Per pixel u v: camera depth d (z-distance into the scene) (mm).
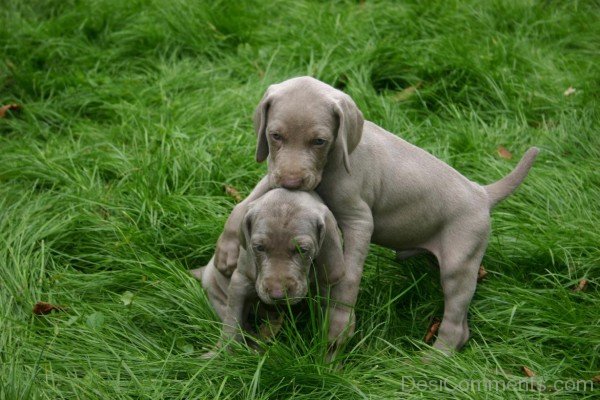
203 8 2305
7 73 2174
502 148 1974
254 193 1622
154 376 1562
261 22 2312
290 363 1538
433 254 1683
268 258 1526
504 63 2154
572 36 2283
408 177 1642
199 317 1655
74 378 1541
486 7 2320
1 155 1955
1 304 1653
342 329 1578
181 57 2252
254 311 1659
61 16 2326
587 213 1833
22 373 1537
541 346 1634
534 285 1745
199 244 1786
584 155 1979
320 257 1559
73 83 2162
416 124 2039
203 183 1885
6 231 1783
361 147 1613
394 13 2279
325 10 2303
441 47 2160
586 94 2070
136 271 1721
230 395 1523
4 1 2373
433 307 1700
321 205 1550
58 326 1625
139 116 2049
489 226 1662
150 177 1880
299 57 2170
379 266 1743
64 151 1974
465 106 2096
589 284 1734
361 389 1536
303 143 1543
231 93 2076
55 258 1769
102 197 1858
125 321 1639
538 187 1873
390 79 2143
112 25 2316
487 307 1694
